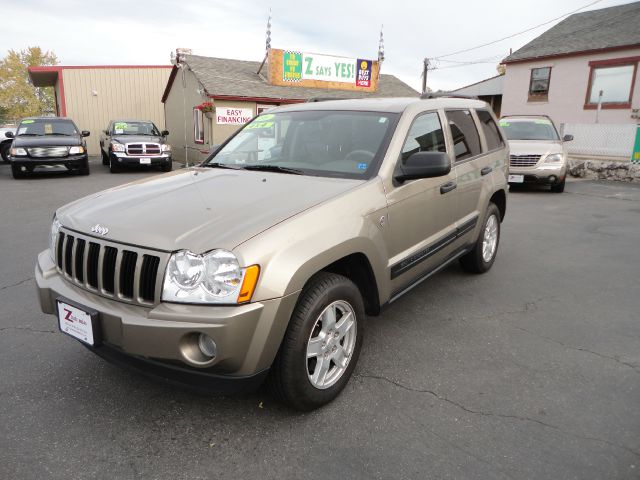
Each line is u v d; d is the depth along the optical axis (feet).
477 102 16.19
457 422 8.42
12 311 13.17
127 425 8.35
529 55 69.05
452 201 12.80
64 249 8.61
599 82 62.34
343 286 8.72
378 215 9.62
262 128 12.84
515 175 35.27
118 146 48.19
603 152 48.80
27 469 7.25
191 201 8.89
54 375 9.91
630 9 68.08
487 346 11.28
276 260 7.45
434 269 12.57
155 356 7.23
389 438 8.00
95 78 74.28
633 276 16.43
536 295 14.57
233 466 7.38
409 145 11.18
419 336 11.76
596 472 7.20
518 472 7.21
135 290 7.47
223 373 7.38
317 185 9.62
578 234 22.62
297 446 7.82
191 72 59.57
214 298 7.09
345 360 9.21
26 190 36.04
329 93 63.62
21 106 177.47
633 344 11.40
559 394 9.28
